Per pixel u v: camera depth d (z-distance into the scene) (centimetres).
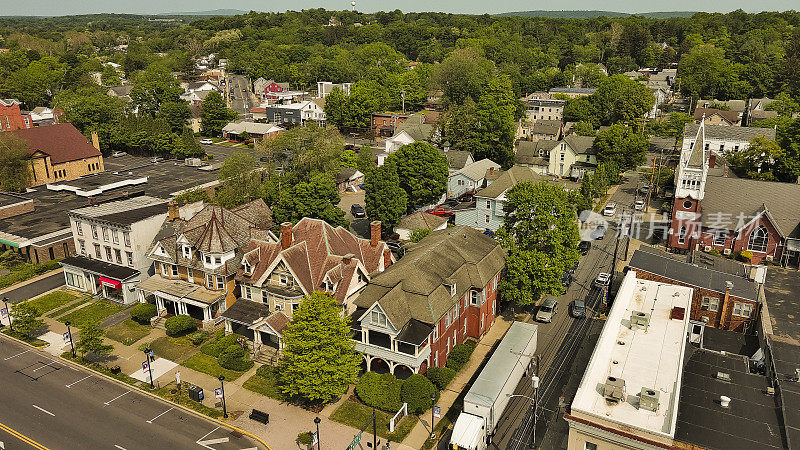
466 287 6047
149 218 7281
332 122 17288
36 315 6469
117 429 4934
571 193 7188
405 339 5219
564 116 16550
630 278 6116
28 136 11900
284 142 10875
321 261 6225
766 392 4416
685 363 4862
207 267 6619
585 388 4162
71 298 7438
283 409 5228
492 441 4809
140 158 14038
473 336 6362
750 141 12119
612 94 16200
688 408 4178
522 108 18200
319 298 5138
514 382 5253
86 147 12662
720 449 3709
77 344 5934
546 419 5075
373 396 5244
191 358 6053
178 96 17462
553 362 5934
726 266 7450
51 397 5391
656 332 5016
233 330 6500
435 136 14062
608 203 10962
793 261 8069
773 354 5034
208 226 6738
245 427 4981
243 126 16525
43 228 8875
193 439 4819
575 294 7425
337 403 5328
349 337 5550
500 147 12838
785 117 14762
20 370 5847
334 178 11444
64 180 12019
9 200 9712
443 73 18288
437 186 9725
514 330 5809
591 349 6147
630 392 4153
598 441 3862
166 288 6756
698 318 6512
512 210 6925
